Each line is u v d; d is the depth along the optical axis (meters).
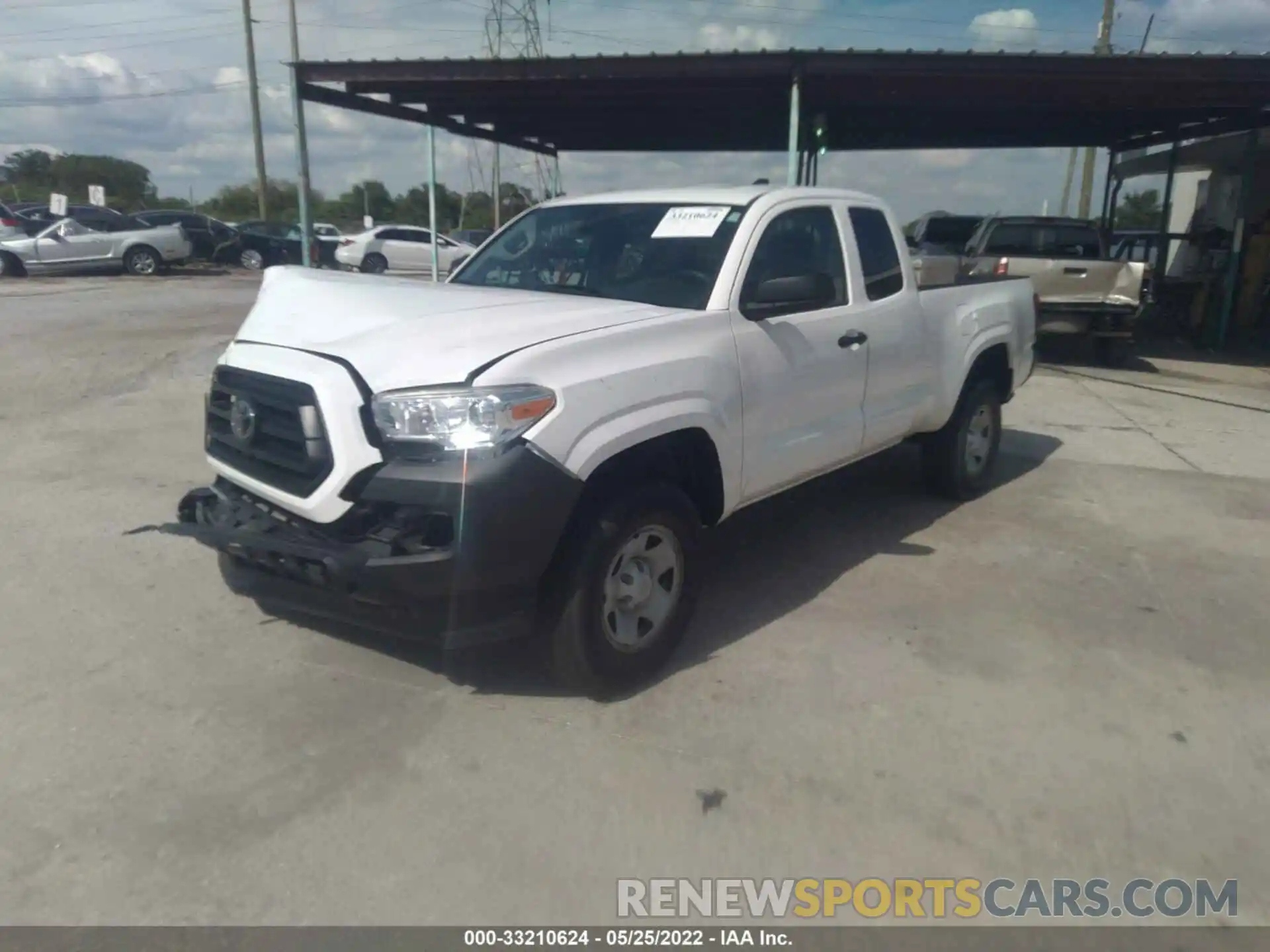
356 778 3.44
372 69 12.29
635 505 3.92
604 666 3.93
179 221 29.44
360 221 60.28
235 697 3.96
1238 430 9.80
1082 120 16.44
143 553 5.51
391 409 3.52
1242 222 16.19
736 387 4.43
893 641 4.64
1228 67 11.67
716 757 3.62
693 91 13.24
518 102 14.27
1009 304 6.98
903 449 8.55
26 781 3.38
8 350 12.41
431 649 4.41
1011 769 3.59
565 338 3.79
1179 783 3.53
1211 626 4.90
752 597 5.16
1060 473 7.88
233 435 4.08
